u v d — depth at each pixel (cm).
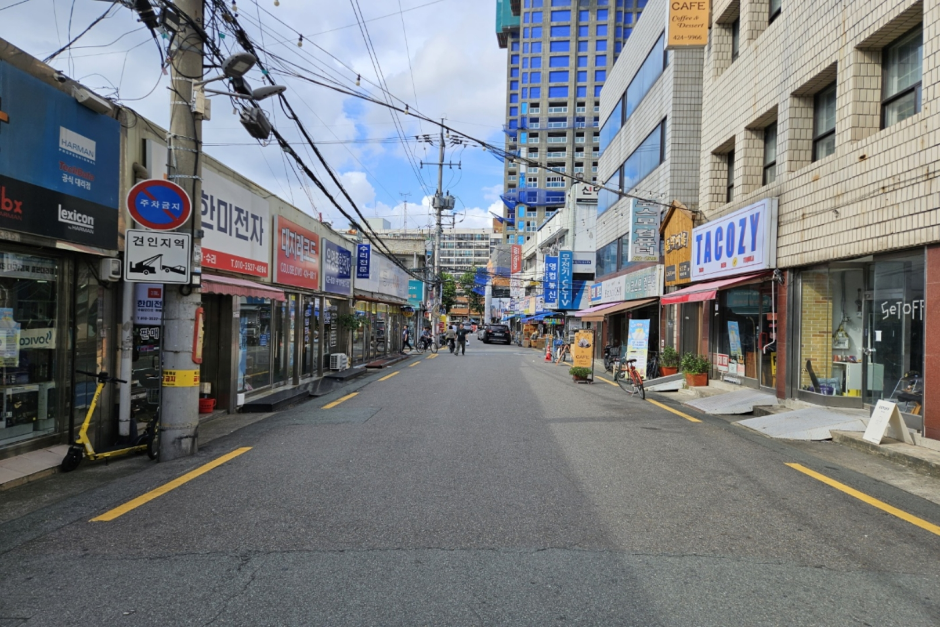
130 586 361
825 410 975
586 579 373
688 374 1488
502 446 763
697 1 1480
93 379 728
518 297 6281
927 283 764
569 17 9731
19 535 446
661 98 1945
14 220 582
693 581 371
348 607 335
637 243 1888
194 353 718
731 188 1519
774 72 1195
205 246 980
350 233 3331
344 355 1834
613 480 605
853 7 940
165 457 698
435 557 406
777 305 1177
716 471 649
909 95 884
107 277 730
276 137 908
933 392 750
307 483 587
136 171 791
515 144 10131
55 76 640
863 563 404
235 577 373
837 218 969
